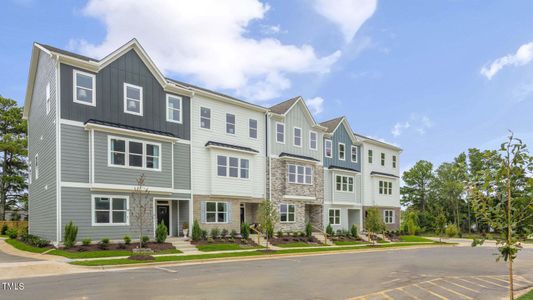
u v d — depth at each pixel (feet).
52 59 65.31
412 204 214.90
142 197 69.82
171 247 66.13
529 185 21.21
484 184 22.31
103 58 66.80
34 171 77.92
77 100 63.77
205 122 83.30
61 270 44.68
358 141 125.80
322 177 110.63
